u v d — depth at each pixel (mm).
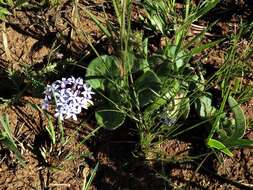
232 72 317
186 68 321
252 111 326
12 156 304
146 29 354
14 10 353
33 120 318
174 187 301
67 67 334
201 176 305
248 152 312
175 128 304
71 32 349
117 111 296
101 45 345
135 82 310
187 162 309
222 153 311
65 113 290
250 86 321
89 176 302
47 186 298
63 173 302
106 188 300
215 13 368
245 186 302
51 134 302
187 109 307
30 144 310
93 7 361
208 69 341
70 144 311
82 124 317
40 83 310
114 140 314
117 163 307
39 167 304
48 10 357
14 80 320
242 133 291
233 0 372
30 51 341
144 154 309
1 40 343
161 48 341
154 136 301
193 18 304
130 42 315
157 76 310
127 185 301
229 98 302
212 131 291
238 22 365
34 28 350
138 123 307
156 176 304
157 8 342
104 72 314
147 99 303
